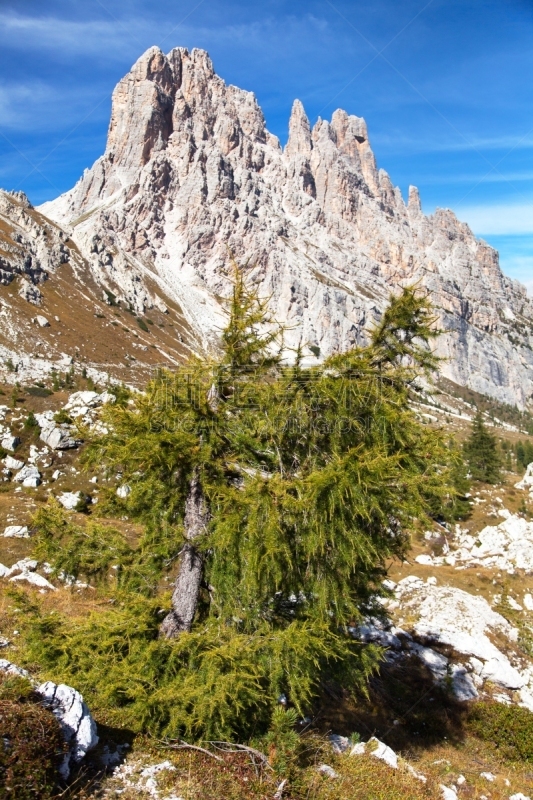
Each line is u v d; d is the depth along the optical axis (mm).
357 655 8695
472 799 10633
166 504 9414
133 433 8586
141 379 111625
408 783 8992
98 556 9305
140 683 7738
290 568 8031
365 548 8484
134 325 148750
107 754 6863
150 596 9414
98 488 10078
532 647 21984
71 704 6359
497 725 15219
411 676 17562
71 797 5613
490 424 182625
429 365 9742
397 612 23453
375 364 9922
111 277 168250
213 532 8438
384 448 8531
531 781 12836
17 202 171500
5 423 46969
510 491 41719
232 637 8047
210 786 6637
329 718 12797
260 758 7398
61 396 62969
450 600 23703
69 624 8672
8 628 11094
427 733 14445
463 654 20172
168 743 7363
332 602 8781
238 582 8477
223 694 7070
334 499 7543
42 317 117500
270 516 7617
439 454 8914
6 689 5988
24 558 21500
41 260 150375
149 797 6156
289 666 7895
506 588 27859
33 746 5371
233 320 9180
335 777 8172
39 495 35594
